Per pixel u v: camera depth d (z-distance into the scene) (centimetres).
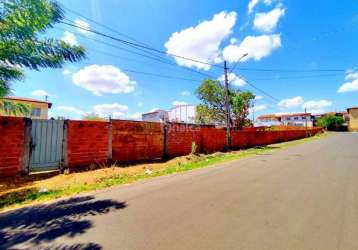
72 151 877
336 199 505
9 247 305
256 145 2542
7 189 618
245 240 316
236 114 2483
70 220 400
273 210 438
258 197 526
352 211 427
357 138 3247
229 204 476
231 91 2484
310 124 7406
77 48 629
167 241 316
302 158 1290
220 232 343
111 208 463
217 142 1816
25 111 650
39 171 798
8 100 616
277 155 1483
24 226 377
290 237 324
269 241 312
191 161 1214
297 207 453
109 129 1004
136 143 1124
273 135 3039
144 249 295
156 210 445
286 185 642
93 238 329
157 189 617
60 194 572
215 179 742
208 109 2616
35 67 587
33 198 538
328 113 8550
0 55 532
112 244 310
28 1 517
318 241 311
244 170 918
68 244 312
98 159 959
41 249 300
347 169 891
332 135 4653
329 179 716
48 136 818
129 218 405
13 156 734
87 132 923
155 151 1229
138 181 733
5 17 508
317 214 413
